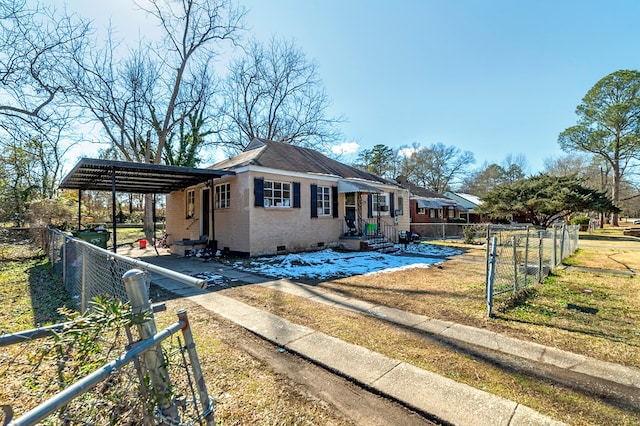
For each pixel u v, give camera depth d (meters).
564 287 6.73
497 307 5.23
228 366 3.24
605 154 31.55
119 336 1.76
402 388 2.81
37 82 12.18
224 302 5.66
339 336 4.04
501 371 3.14
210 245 12.64
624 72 27.59
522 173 53.41
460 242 19.72
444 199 32.19
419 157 48.09
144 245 16.30
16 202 16.47
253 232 11.51
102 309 1.56
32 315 4.95
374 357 3.44
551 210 22.42
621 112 28.19
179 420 1.68
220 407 2.53
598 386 2.87
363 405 2.60
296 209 13.00
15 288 6.89
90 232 11.51
